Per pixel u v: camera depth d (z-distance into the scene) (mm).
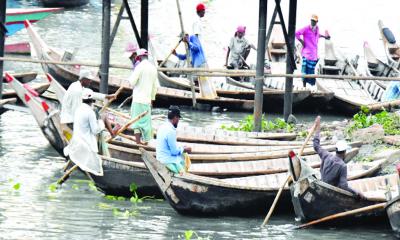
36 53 64750
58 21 98500
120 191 41906
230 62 66375
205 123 58625
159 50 69750
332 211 37969
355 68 68500
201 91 62594
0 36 54594
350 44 90562
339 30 99500
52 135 46656
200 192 38812
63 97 46156
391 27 103125
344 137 51688
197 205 39125
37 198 41344
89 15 104250
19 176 44906
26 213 39000
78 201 41219
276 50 71625
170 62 66938
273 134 50750
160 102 63344
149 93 45562
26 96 46781
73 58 65375
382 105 59594
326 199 37656
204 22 102625
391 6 120562
